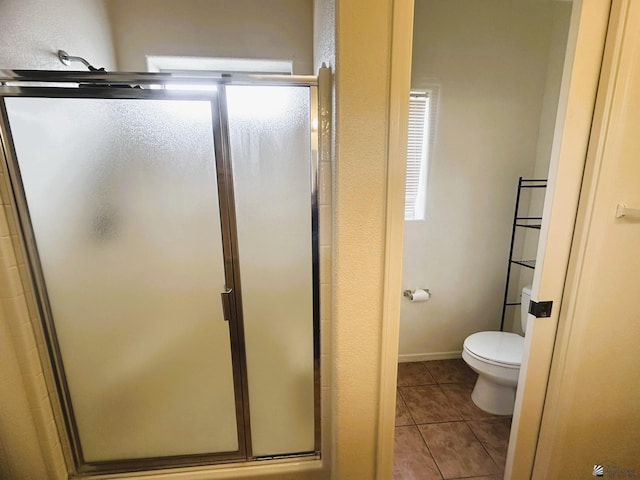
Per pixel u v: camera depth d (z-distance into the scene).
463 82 1.87
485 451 1.50
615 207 0.96
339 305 0.97
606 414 1.14
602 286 1.01
